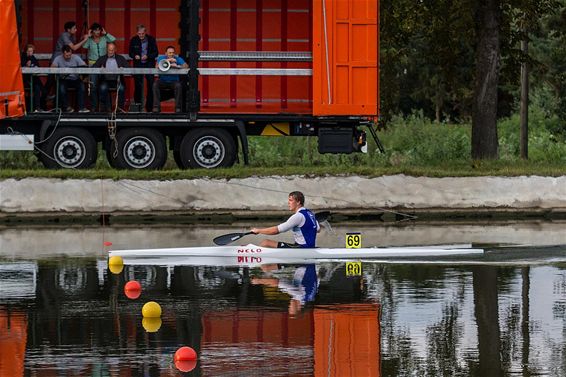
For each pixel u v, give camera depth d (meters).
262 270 60.72
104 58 90.50
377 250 65.50
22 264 61.97
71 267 61.12
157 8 97.31
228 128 93.25
